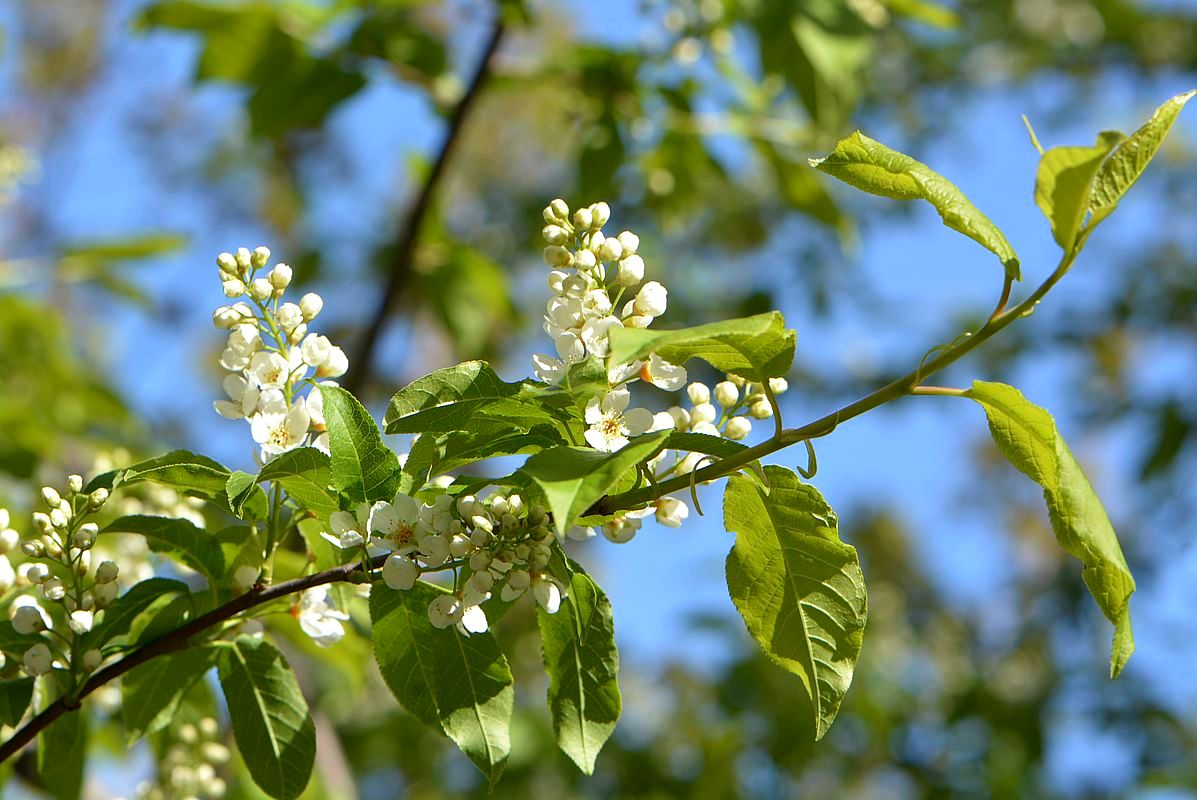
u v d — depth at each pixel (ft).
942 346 6.98
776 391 8.27
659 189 21.13
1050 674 32.32
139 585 8.21
